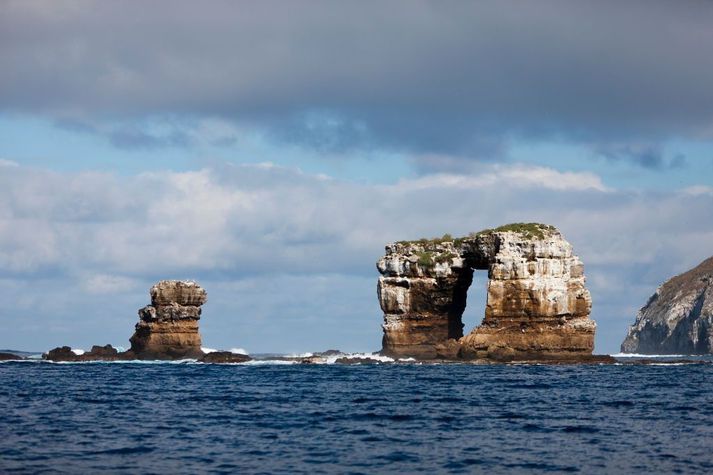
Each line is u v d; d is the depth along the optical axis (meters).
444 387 152.75
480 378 172.50
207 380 168.50
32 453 85.69
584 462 83.50
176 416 112.31
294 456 85.06
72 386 155.62
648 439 96.00
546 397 137.00
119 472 77.88
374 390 146.75
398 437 96.00
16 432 98.19
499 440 94.75
